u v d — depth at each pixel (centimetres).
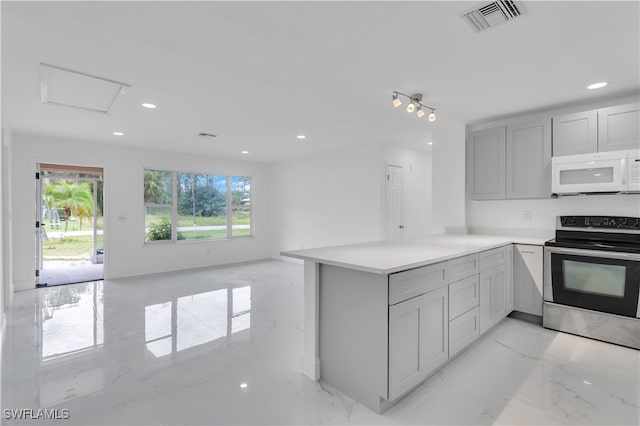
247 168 691
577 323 282
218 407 185
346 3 162
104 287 464
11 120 377
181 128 420
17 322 323
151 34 191
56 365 234
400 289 182
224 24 180
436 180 407
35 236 462
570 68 237
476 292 254
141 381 212
